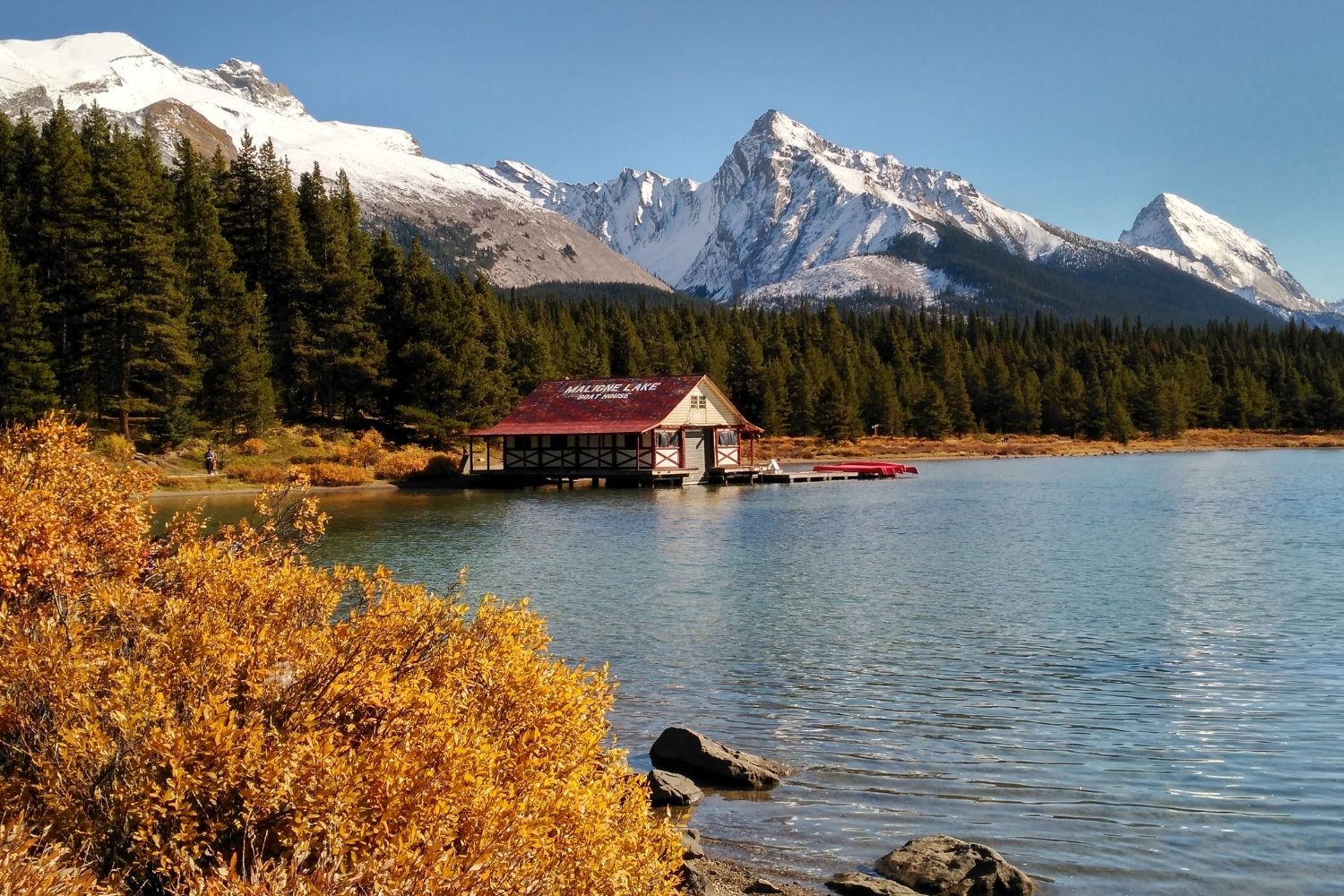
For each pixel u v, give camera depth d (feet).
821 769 40.68
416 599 26.35
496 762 20.63
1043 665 57.62
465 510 167.22
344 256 280.92
